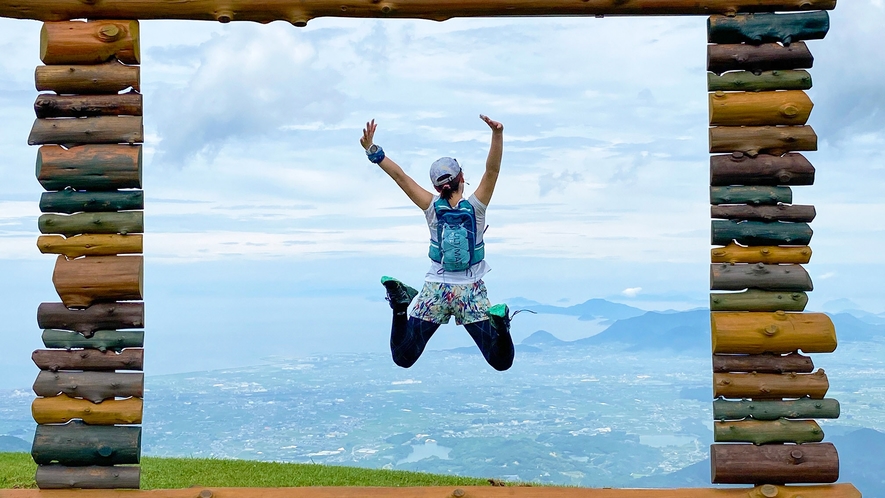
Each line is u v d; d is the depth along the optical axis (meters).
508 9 5.00
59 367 4.87
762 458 4.84
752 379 4.93
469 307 4.74
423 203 4.81
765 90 5.08
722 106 5.02
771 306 4.96
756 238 4.97
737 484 4.91
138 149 4.92
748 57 5.02
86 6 4.90
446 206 4.75
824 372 4.95
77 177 4.84
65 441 4.78
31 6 4.88
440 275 4.78
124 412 4.82
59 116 4.97
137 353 4.91
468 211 4.71
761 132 5.01
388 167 4.82
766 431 4.89
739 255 5.00
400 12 5.01
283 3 4.93
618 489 4.90
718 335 4.91
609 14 5.06
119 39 4.92
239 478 8.59
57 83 4.91
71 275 4.81
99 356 4.87
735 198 5.00
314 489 4.85
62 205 4.88
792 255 4.98
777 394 4.93
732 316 4.96
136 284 4.84
